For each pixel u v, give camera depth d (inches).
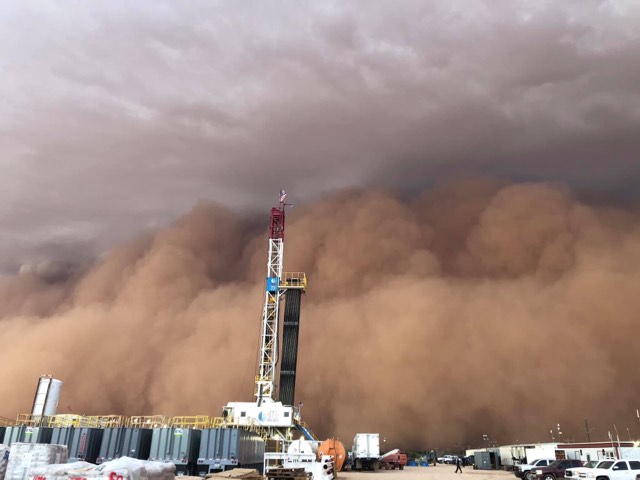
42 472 465.7
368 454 1952.5
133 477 479.8
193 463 993.5
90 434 1003.3
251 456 1151.6
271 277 2188.7
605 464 994.7
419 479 1334.9
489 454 2219.5
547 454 1819.6
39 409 1545.3
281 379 2015.3
